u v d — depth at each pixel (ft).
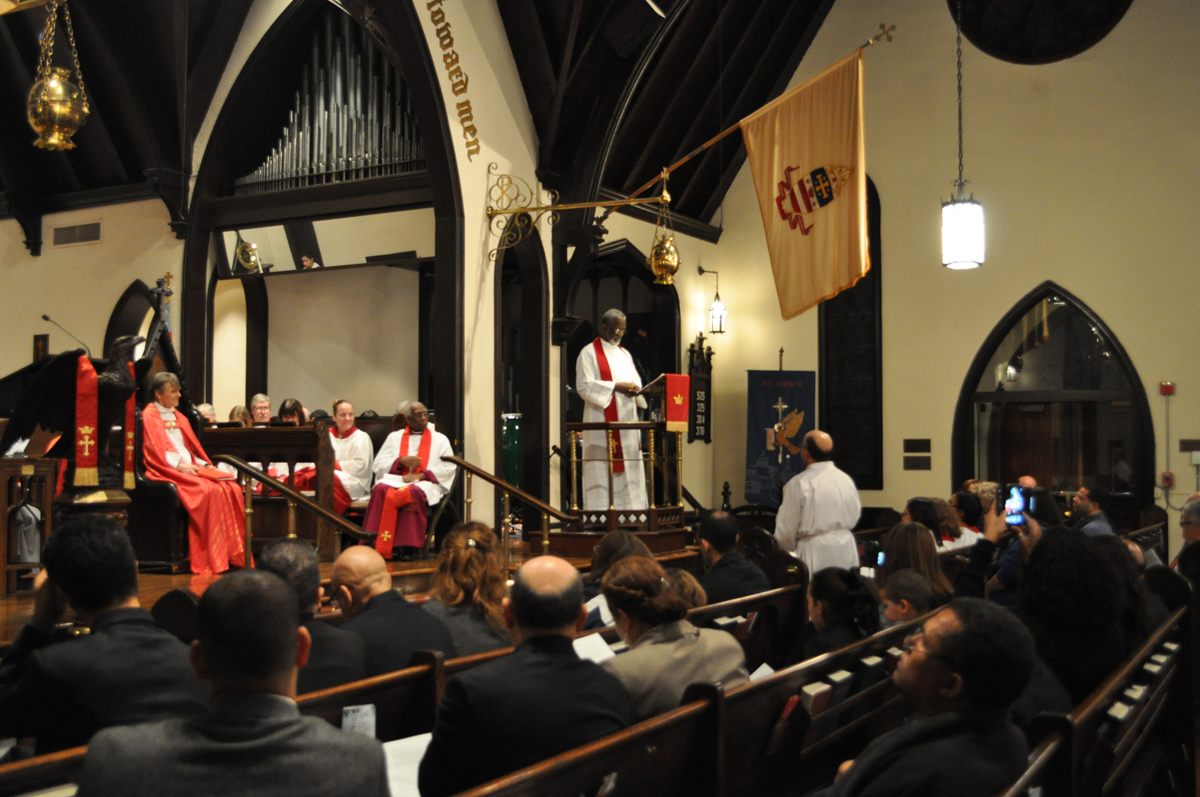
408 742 8.66
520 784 6.19
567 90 32.65
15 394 25.22
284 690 5.65
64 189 40.65
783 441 44.37
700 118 41.81
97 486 18.19
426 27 28.53
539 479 33.37
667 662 9.67
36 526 19.04
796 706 10.22
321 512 19.94
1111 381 40.37
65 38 35.86
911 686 7.32
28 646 9.36
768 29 41.34
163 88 35.94
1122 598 10.72
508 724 7.66
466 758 7.75
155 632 8.45
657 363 45.06
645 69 35.88
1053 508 26.58
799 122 24.43
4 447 17.79
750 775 9.76
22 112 39.22
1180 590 14.47
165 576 20.84
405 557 26.18
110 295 39.24
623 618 10.30
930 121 43.37
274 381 41.04
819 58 44.93
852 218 23.70
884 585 13.65
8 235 41.81
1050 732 7.66
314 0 33.86
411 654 10.02
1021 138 41.81
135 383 20.07
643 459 28.66
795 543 21.81
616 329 28.68
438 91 28.89
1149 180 39.60
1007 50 42.14
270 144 37.99
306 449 24.18
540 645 8.31
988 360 42.34
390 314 41.78
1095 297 40.29
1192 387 38.55
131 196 38.70
